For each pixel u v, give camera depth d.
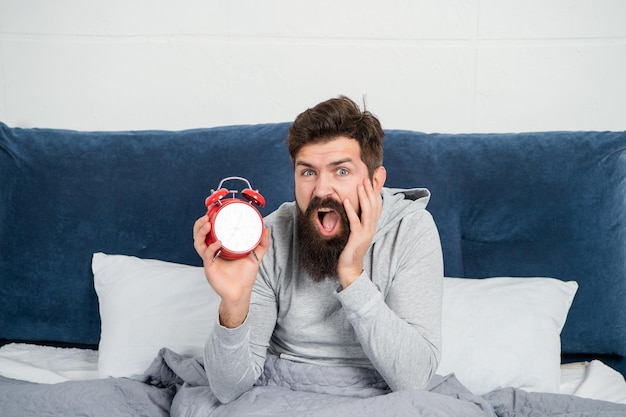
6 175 2.00
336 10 2.20
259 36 2.22
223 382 1.35
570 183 1.91
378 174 1.45
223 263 1.33
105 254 1.94
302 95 2.24
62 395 1.43
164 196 1.96
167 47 2.24
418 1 2.19
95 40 2.24
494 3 2.18
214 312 1.74
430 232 1.48
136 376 1.61
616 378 1.73
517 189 1.92
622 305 1.87
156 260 1.91
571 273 1.87
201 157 1.99
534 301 1.72
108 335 1.72
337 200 1.36
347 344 1.46
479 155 1.96
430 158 1.96
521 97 2.22
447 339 1.64
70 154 2.00
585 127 2.22
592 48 2.18
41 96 2.27
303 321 1.46
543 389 1.61
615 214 1.89
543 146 1.95
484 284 1.78
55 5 2.22
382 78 2.22
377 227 1.49
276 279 1.50
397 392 1.29
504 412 1.48
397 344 1.31
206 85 2.25
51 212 1.97
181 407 1.39
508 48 2.20
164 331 1.70
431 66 2.21
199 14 2.22
